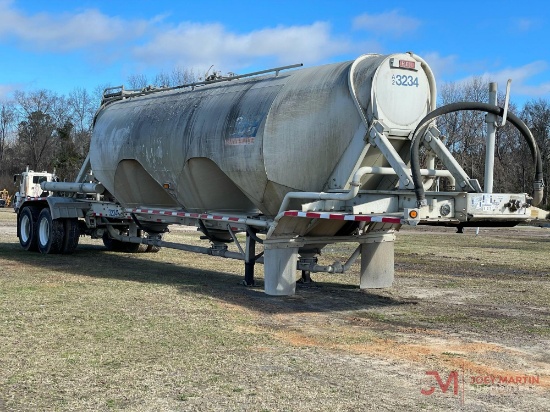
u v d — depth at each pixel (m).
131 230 15.99
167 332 7.79
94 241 20.95
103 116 14.79
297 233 10.70
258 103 10.75
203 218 12.24
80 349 6.91
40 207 17.00
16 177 36.56
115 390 5.60
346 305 10.20
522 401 5.61
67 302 9.52
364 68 9.64
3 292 10.20
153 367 6.31
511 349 7.52
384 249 11.90
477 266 16.17
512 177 48.47
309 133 10.01
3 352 6.73
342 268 11.36
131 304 9.52
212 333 7.82
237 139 10.80
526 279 13.81
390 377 6.22
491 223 8.96
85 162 16.05
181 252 18.16
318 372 6.30
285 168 10.25
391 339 7.89
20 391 5.54
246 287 11.67
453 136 40.72
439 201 8.57
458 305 10.43
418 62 9.74
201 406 5.24
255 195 10.92
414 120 9.68
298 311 9.59
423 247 21.53
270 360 6.69
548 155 50.00
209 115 11.56
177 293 10.64
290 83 10.57
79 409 5.13
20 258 15.30
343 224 10.92
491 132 8.72
